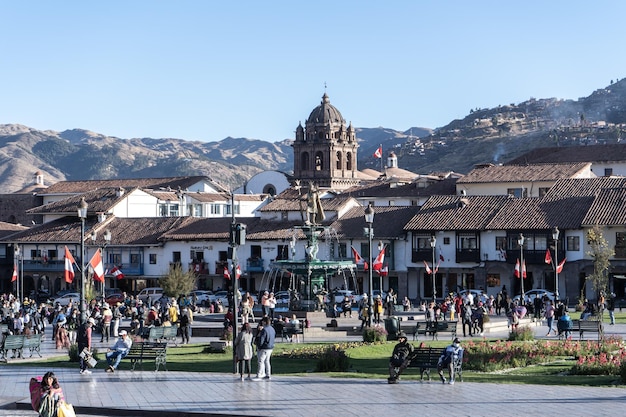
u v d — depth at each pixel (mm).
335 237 115875
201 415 32125
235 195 166250
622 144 148500
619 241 101188
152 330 58938
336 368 45000
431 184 141625
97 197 142500
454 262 110375
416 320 77062
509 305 81500
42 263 131125
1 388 40156
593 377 41250
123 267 126938
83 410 33844
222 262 121625
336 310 75062
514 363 46500
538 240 105812
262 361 40281
